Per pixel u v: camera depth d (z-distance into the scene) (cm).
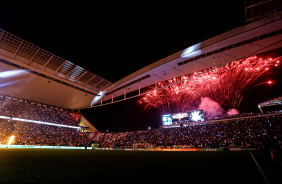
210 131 2536
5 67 1842
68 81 2173
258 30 1241
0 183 318
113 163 684
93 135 3900
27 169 488
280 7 1078
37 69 1864
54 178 369
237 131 2284
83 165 607
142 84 2327
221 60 1638
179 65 1802
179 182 333
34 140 2669
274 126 2077
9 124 2772
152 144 2736
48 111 3434
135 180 351
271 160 783
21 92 2653
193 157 1005
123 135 3603
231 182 336
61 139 3078
